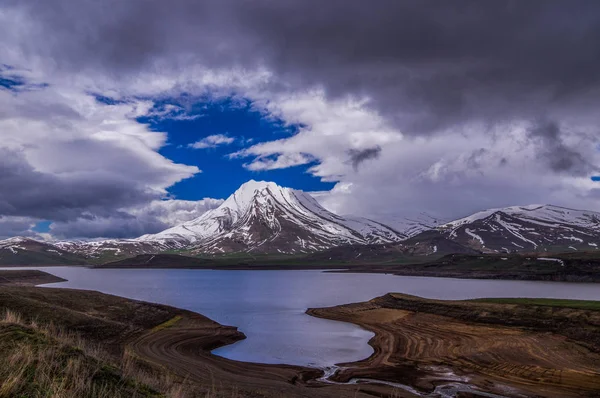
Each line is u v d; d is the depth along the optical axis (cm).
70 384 1179
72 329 4734
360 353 5047
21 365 1187
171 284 17562
